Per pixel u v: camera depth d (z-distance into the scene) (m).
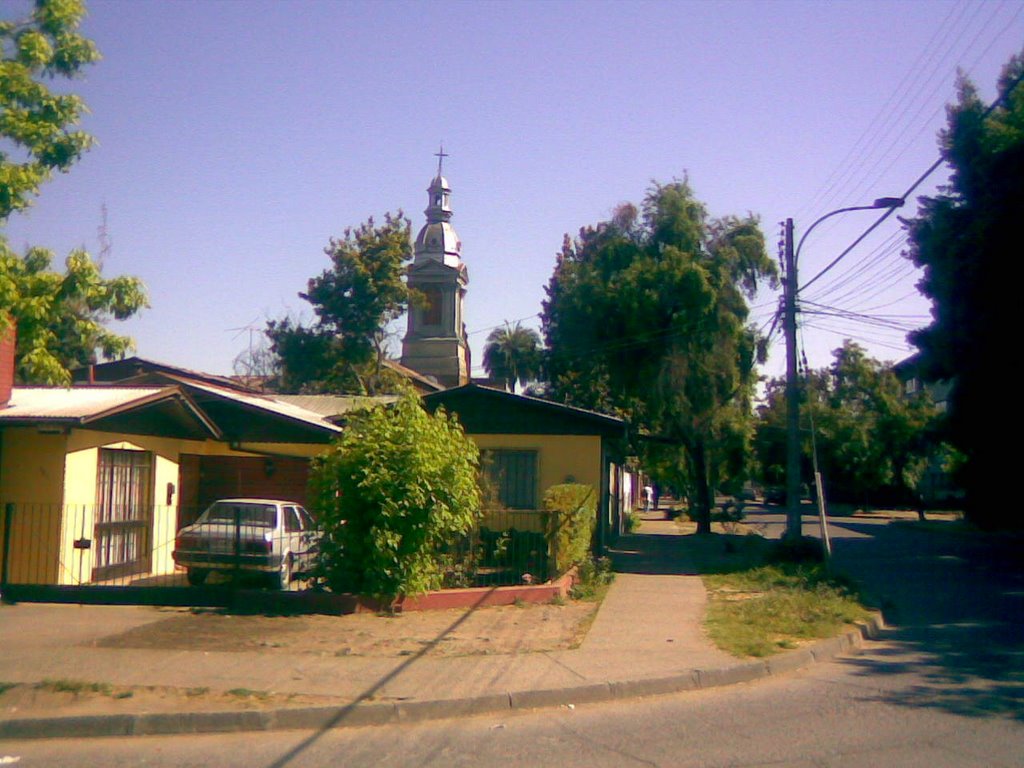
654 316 32.09
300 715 8.55
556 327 37.59
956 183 23.78
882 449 52.59
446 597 14.21
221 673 9.84
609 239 34.09
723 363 32.56
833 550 28.08
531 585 15.59
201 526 15.47
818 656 11.68
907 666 11.31
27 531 15.14
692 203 33.69
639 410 37.12
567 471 22.50
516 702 9.20
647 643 11.80
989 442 25.59
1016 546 29.78
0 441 15.27
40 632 11.94
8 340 12.75
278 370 52.25
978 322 22.30
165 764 7.48
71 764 7.47
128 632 11.97
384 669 10.15
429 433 14.14
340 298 49.09
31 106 11.35
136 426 17.27
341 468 13.80
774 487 68.69
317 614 13.46
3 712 8.48
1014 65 23.58
